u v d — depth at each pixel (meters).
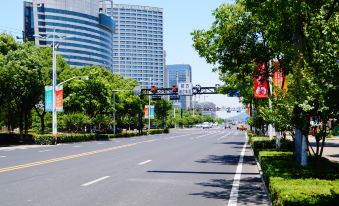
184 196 10.50
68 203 9.52
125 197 10.34
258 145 23.47
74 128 68.62
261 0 13.11
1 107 51.03
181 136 62.09
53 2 180.25
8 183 12.85
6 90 41.38
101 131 74.75
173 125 144.25
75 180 13.58
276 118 13.37
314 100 10.20
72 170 16.61
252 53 20.22
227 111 147.75
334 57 8.05
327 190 7.68
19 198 10.18
